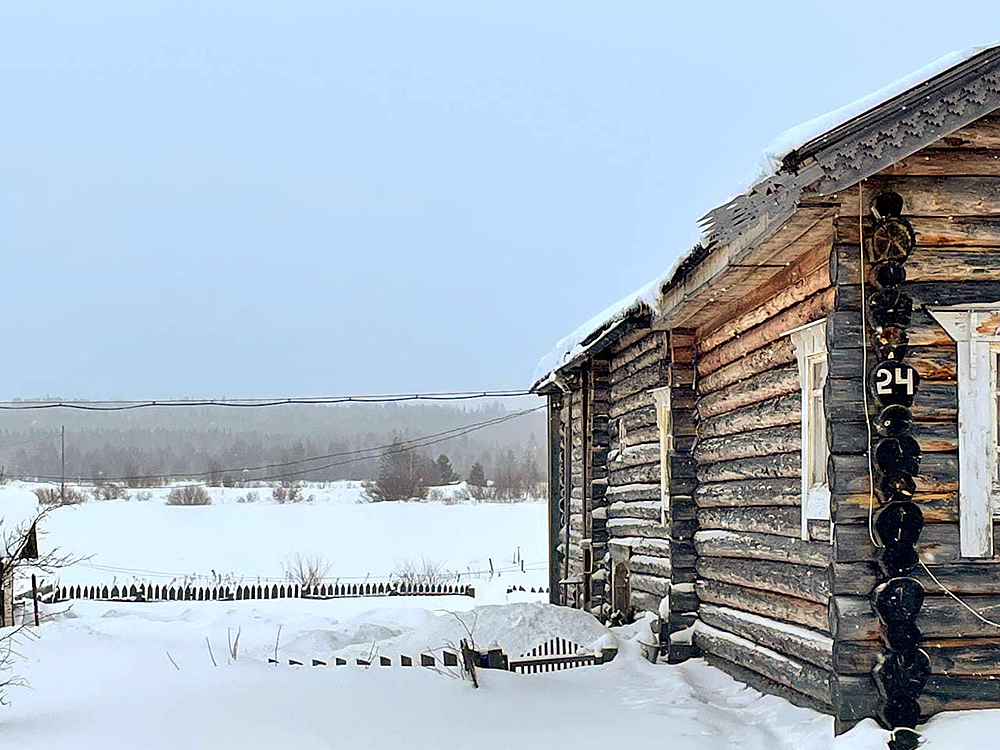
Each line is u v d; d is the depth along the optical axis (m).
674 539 10.52
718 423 9.84
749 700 8.37
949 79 6.02
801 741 6.69
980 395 6.36
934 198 6.46
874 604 6.25
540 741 7.00
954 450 6.36
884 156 6.07
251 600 22.91
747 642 8.82
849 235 6.52
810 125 6.03
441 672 9.09
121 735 6.98
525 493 75.50
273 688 8.34
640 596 12.39
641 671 9.67
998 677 6.21
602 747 6.86
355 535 45.28
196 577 32.03
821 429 7.43
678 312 9.74
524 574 32.66
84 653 11.02
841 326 6.46
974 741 5.74
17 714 7.83
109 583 31.31
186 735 6.98
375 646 12.52
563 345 15.93
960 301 6.41
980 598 6.26
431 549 41.62
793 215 6.53
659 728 7.35
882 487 6.29
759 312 8.57
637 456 12.63
